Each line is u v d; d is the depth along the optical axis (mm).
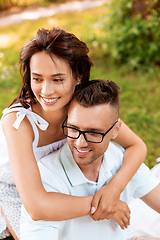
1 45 6453
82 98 1295
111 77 4707
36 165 1436
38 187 1342
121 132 1708
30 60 1358
